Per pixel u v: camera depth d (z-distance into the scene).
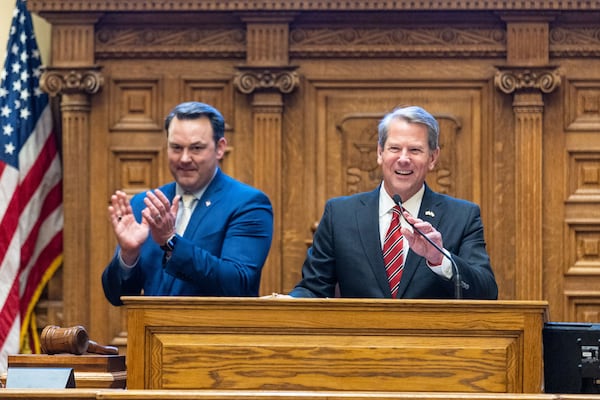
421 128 6.57
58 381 5.40
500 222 10.97
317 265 6.66
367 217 6.60
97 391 4.75
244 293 6.75
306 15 11.07
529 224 10.90
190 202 7.14
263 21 11.08
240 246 6.88
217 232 6.96
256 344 5.14
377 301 5.12
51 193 11.44
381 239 6.57
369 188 11.09
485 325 5.11
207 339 5.17
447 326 5.12
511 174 10.99
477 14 10.97
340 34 11.10
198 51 11.21
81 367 5.91
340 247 6.57
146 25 11.26
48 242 11.38
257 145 11.07
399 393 4.71
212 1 10.98
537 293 10.88
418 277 6.35
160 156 11.23
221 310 5.17
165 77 11.26
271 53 11.09
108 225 11.23
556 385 5.27
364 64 11.10
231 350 5.14
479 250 6.44
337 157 11.13
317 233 6.74
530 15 10.89
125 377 6.00
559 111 10.99
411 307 5.12
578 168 10.99
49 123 11.45
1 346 10.98
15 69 11.37
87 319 11.18
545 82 10.83
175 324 5.18
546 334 5.30
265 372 5.13
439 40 11.05
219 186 7.14
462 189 11.04
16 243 11.12
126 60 11.27
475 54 11.03
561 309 10.94
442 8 10.84
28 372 5.44
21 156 11.29
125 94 11.29
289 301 5.14
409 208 6.61
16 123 11.28
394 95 11.11
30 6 11.10
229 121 11.20
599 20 10.95
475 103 11.07
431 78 11.06
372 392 4.83
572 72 11.00
